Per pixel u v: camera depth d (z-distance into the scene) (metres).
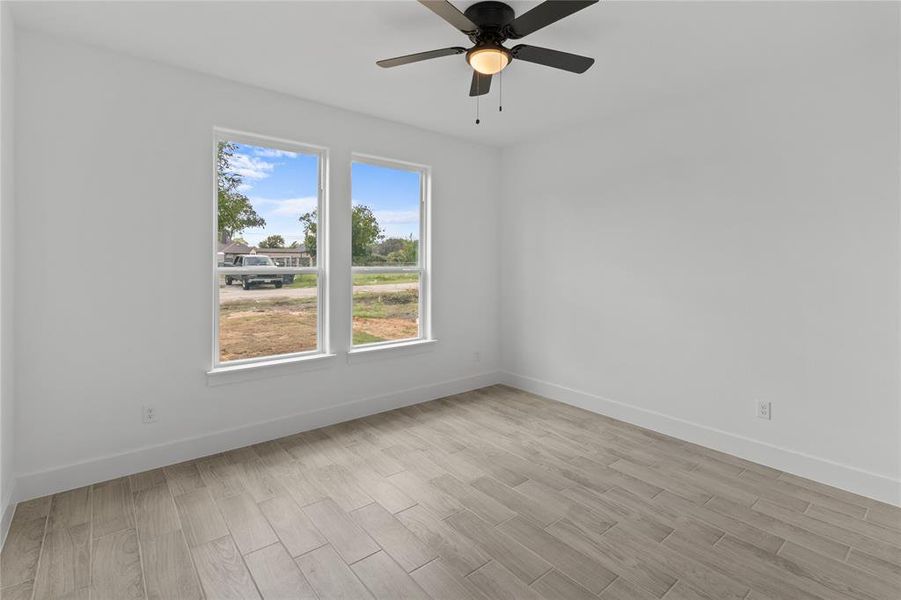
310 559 1.90
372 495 2.43
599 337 3.77
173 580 1.77
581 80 2.87
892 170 2.33
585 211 3.84
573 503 2.36
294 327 3.34
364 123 3.57
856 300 2.46
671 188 3.25
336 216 3.46
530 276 4.35
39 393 2.36
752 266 2.85
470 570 1.84
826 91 2.53
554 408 3.90
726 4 2.03
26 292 2.31
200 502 2.34
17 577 1.77
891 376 2.37
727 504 2.36
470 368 4.45
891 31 2.25
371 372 3.72
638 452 3.00
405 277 4.02
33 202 2.32
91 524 2.13
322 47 2.48
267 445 3.08
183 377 2.81
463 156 4.29
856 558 1.93
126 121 2.57
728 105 2.93
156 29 2.30
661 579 1.79
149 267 2.67
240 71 2.79
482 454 2.96
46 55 2.33
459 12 1.81
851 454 2.50
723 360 3.01
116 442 2.60
